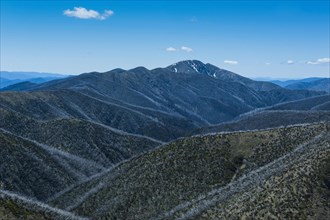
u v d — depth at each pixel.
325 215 53.91
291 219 53.97
